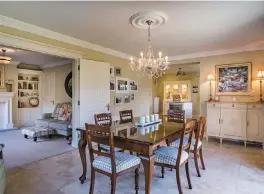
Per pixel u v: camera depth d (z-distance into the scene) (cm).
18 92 691
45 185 237
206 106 478
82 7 243
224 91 469
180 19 279
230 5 236
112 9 249
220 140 444
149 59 371
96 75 425
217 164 305
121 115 344
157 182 245
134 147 202
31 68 705
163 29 321
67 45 372
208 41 395
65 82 626
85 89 402
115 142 218
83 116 396
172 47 444
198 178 255
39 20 288
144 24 298
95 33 346
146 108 625
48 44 335
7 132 571
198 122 263
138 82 589
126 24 300
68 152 373
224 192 219
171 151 229
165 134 221
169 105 930
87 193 218
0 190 195
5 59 492
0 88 625
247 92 439
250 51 435
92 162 209
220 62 475
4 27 282
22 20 288
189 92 984
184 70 891
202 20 282
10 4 236
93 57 432
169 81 1038
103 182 245
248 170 282
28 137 502
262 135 396
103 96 439
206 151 376
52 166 299
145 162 193
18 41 298
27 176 263
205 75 497
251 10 249
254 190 223
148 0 224
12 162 317
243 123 416
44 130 470
